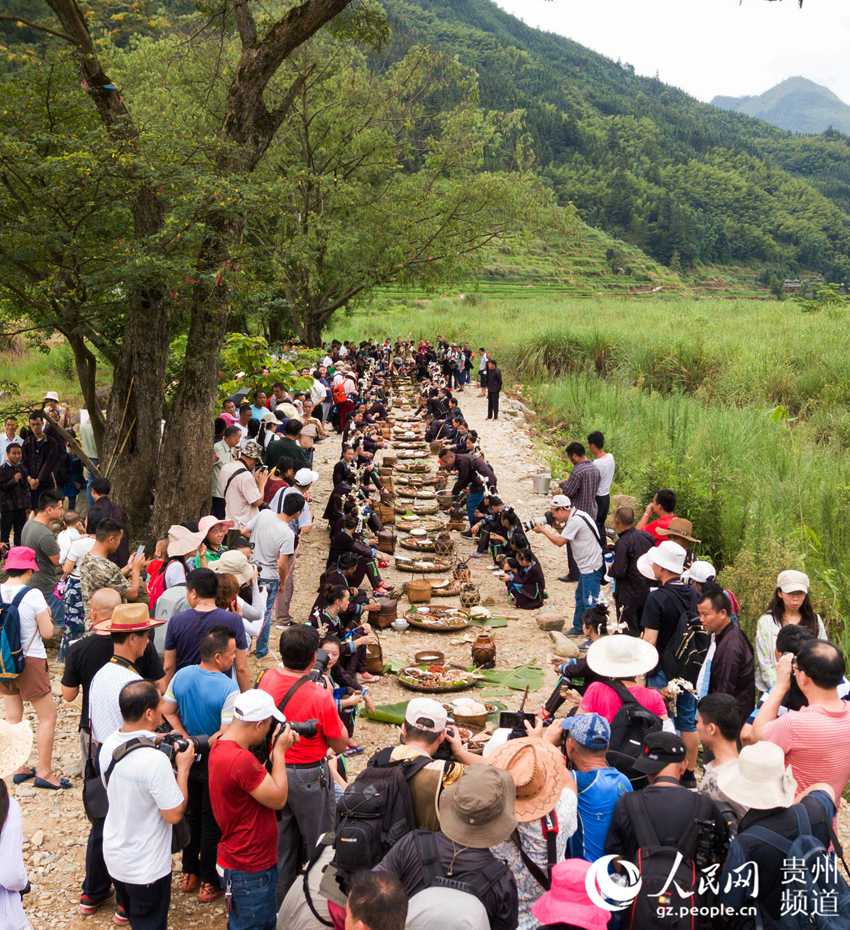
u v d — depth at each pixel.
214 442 13.12
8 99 12.16
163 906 5.02
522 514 16.80
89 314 12.64
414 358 37.44
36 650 7.24
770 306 44.81
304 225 30.33
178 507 12.39
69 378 30.64
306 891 4.66
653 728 5.44
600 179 193.75
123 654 5.77
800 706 6.23
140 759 4.88
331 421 25.56
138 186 11.44
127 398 12.98
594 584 10.74
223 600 6.67
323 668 6.76
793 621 6.84
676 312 42.38
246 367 21.56
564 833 4.39
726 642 6.60
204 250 12.25
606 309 47.28
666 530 9.48
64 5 11.43
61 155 11.32
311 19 12.57
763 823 4.28
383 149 33.06
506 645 10.57
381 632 10.94
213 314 12.31
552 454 22.77
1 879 4.29
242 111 12.87
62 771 7.65
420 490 18.27
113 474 13.05
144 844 4.92
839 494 15.39
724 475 16.16
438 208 33.31
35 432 14.11
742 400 26.42
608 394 27.14
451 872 3.89
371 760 4.75
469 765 4.55
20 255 11.58
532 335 36.28
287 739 4.96
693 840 4.23
